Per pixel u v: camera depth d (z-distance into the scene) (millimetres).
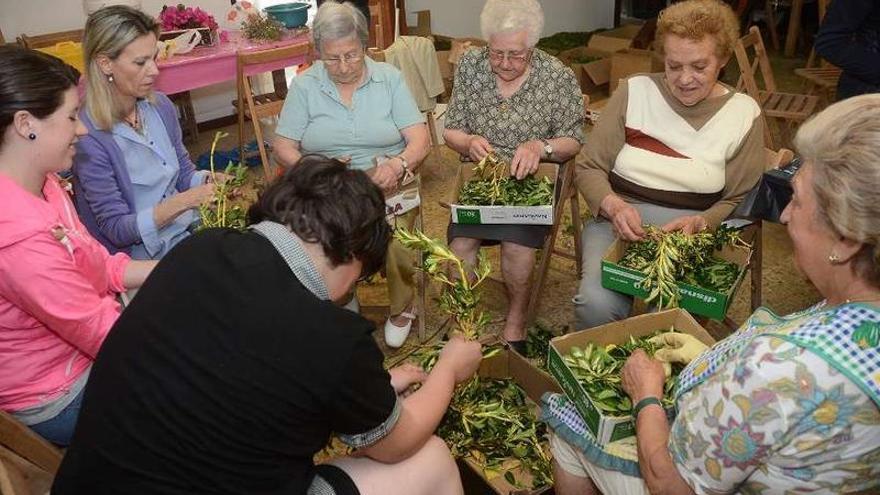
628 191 2164
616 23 7008
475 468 1657
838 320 919
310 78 2387
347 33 2201
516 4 2164
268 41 4016
